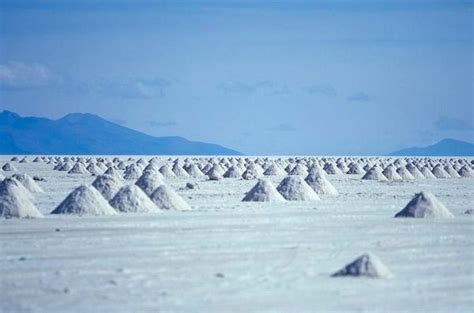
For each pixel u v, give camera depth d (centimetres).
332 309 4891
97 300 5138
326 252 7388
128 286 5600
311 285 5644
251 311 4822
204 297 5222
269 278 5925
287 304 5022
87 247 7606
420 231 9156
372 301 5138
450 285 5731
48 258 6912
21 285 5644
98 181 12450
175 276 6003
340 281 5809
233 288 5528
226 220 10131
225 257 7006
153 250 7425
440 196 15188
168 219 10119
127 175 19862
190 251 7375
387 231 9138
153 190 12069
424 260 6944
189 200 13262
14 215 10038
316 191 14925
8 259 6856
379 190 16800
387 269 6122
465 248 7756
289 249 7562
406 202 13538
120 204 11000
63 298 5203
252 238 8394
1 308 4931
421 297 5291
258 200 13050
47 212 10831
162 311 4831
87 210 10494
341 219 10488
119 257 6975
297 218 10544
